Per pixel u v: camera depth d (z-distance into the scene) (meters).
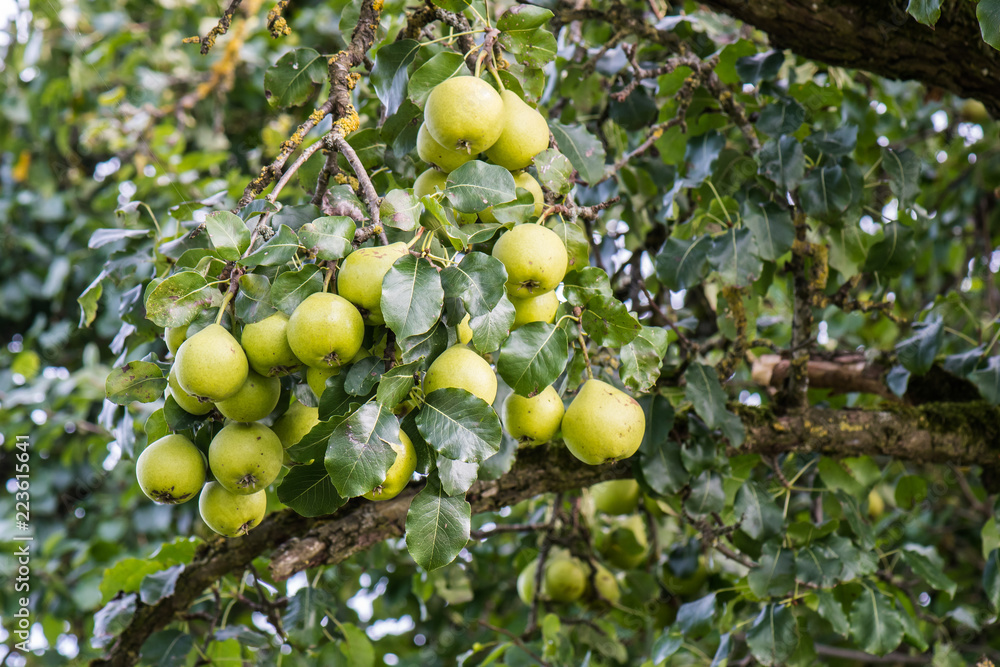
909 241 2.43
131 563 2.34
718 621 2.47
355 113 2.03
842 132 2.36
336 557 2.25
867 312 2.53
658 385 2.33
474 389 1.91
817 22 2.24
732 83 2.45
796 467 2.49
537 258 1.94
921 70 2.27
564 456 2.31
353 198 2.03
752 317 2.47
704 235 2.37
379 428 1.89
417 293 1.89
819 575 2.29
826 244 2.42
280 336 1.92
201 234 2.21
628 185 2.52
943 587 2.37
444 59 2.03
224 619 2.35
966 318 2.76
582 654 2.76
